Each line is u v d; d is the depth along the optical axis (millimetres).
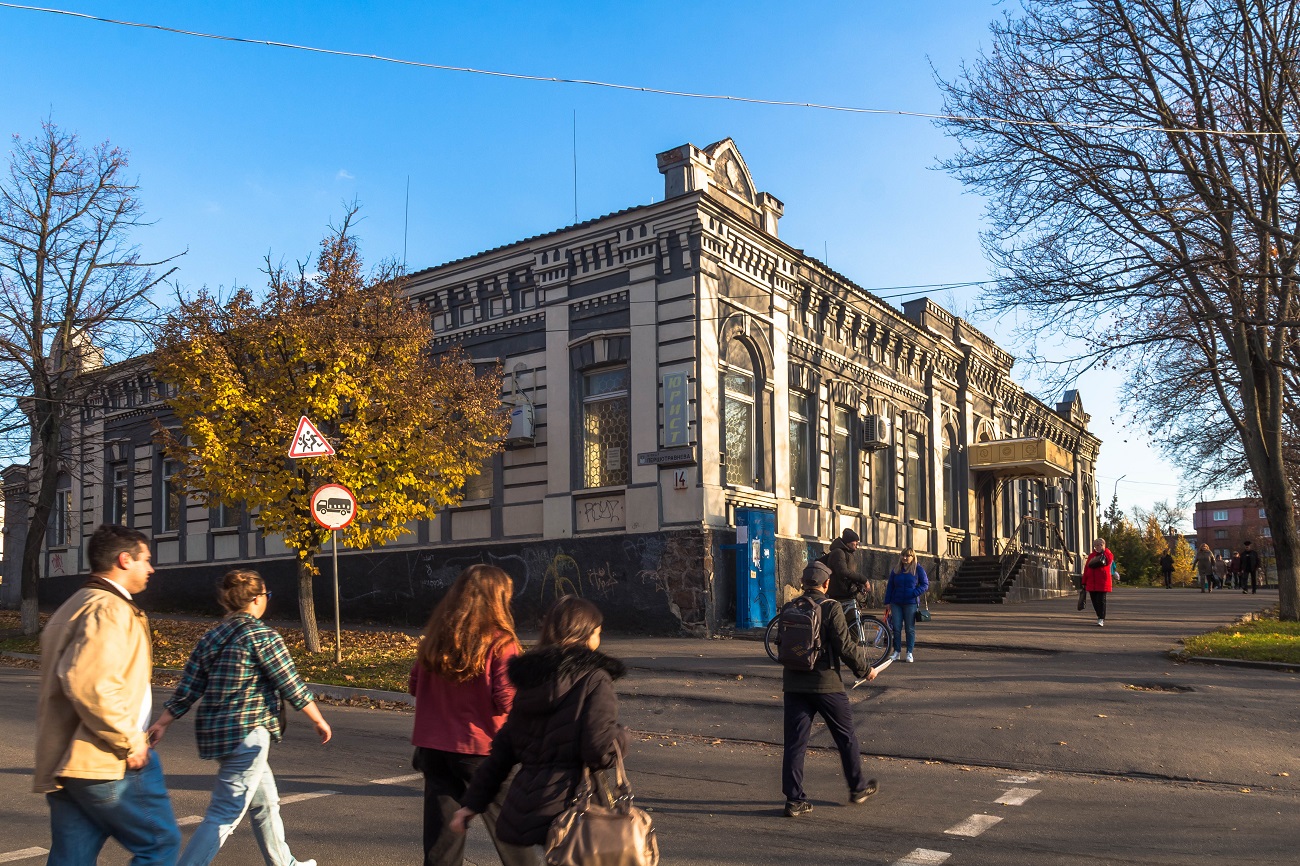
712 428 18750
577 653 4117
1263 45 18109
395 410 16219
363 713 12484
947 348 30609
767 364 20844
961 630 18234
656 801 7957
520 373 21109
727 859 6285
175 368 15688
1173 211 18297
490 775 4211
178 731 11031
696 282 18766
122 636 4324
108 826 4367
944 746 10133
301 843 6574
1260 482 20422
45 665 4324
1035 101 18766
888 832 6973
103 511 29766
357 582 23344
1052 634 17500
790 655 7531
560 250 20562
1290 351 21281
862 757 9945
